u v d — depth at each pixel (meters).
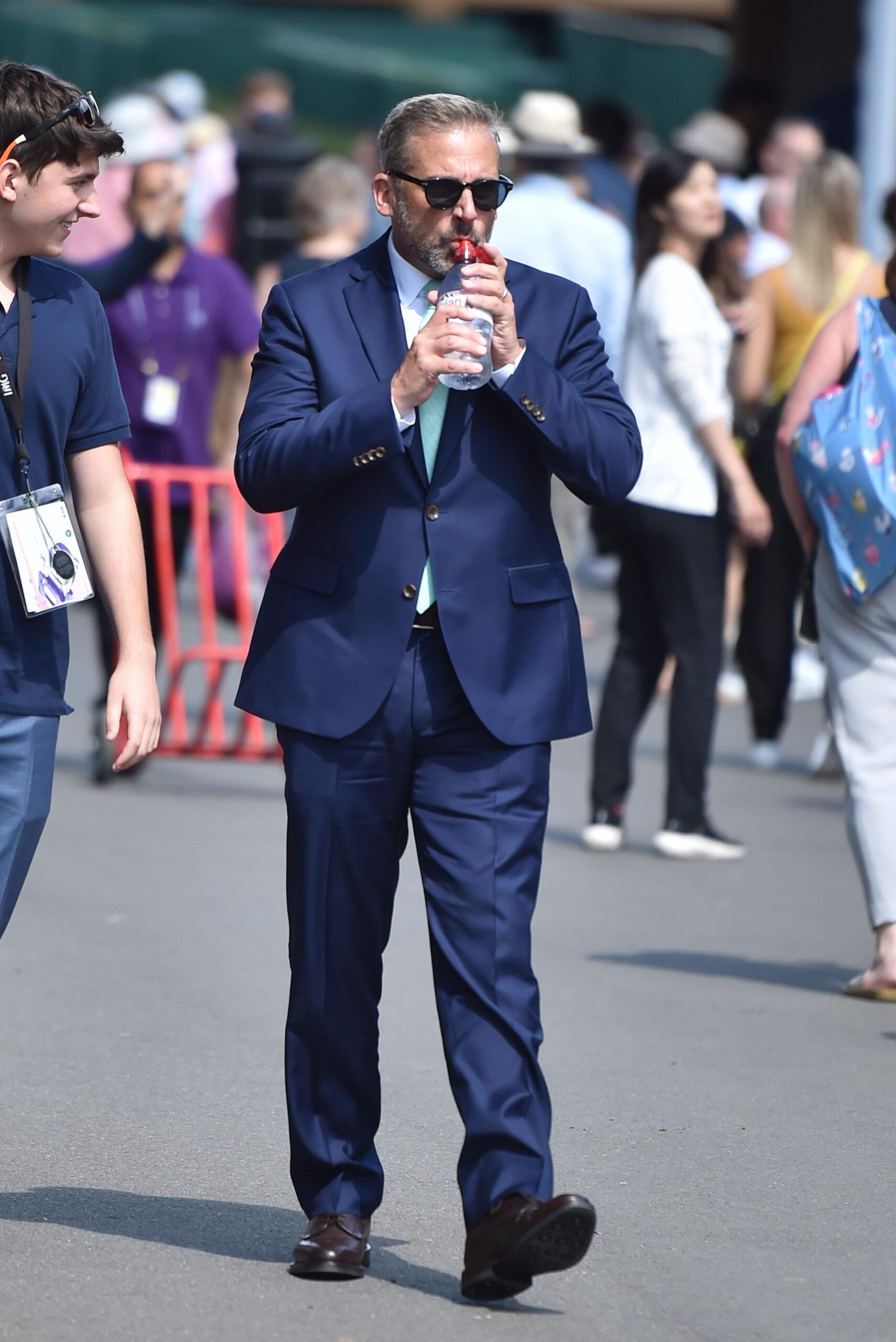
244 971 19.59
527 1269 11.67
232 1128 15.27
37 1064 16.64
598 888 23.61
